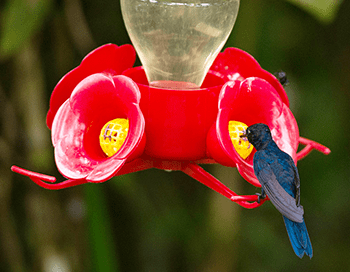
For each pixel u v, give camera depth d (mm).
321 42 10430
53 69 9375
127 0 4996
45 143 8664
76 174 4391
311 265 11414
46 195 9359
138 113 4395
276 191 4688
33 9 6934
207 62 5328
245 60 5676
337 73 10695
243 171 4434
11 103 8969
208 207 10773
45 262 9242
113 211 11188
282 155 4918
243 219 11477
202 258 10906
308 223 11719
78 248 9375
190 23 5133
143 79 5637
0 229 9398
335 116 10477
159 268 11227
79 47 8805
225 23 5164
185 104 4793
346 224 11539
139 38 5145
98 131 4930
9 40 6938
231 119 5230
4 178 9156
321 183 11023
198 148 4875
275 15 9656
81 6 8969
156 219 10930
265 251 11312
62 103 5148
